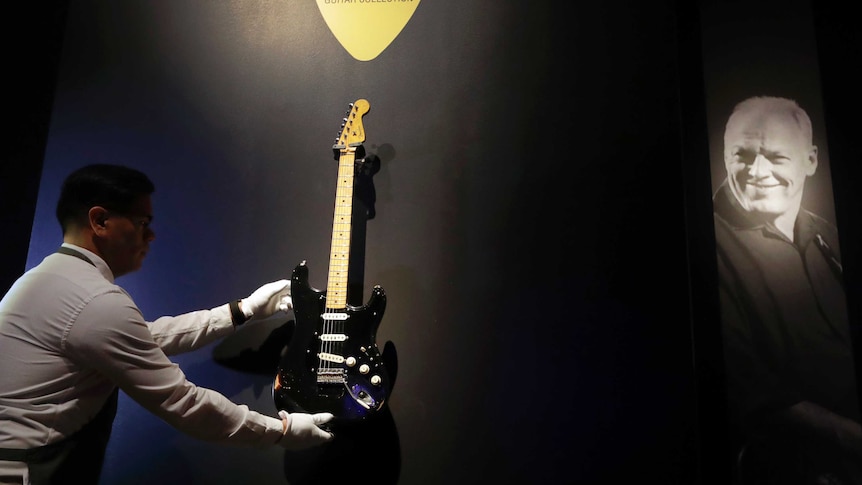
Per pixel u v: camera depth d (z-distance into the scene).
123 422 1.86
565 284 1.81
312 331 1.65
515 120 1.92
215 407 1.40
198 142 2.02
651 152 1.86
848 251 1.74
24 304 1.39
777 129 1.85
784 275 1.76
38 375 1.35
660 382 1.72
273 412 1.80
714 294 1.78
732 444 1.70
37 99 2.19
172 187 1.99
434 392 1.77
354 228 1.89
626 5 1.97
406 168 1.92
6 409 1.33
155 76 2.08
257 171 1.97
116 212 1.48
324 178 1.94
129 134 2.05
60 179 2.04
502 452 1.72
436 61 1.98
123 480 1.82
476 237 1.86
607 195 1.85
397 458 1.74
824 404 1.67
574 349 1.77
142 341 1.37
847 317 1.70
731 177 1.84
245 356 1.85
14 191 2.15
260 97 2.02
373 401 1.59
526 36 1.98
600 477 1.68
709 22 1.96
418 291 1.84
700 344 1.76
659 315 1.76
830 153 1.81
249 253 1.92
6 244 2.12
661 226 1.81
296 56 2.04
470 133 1.92
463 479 1.72
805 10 1.91
